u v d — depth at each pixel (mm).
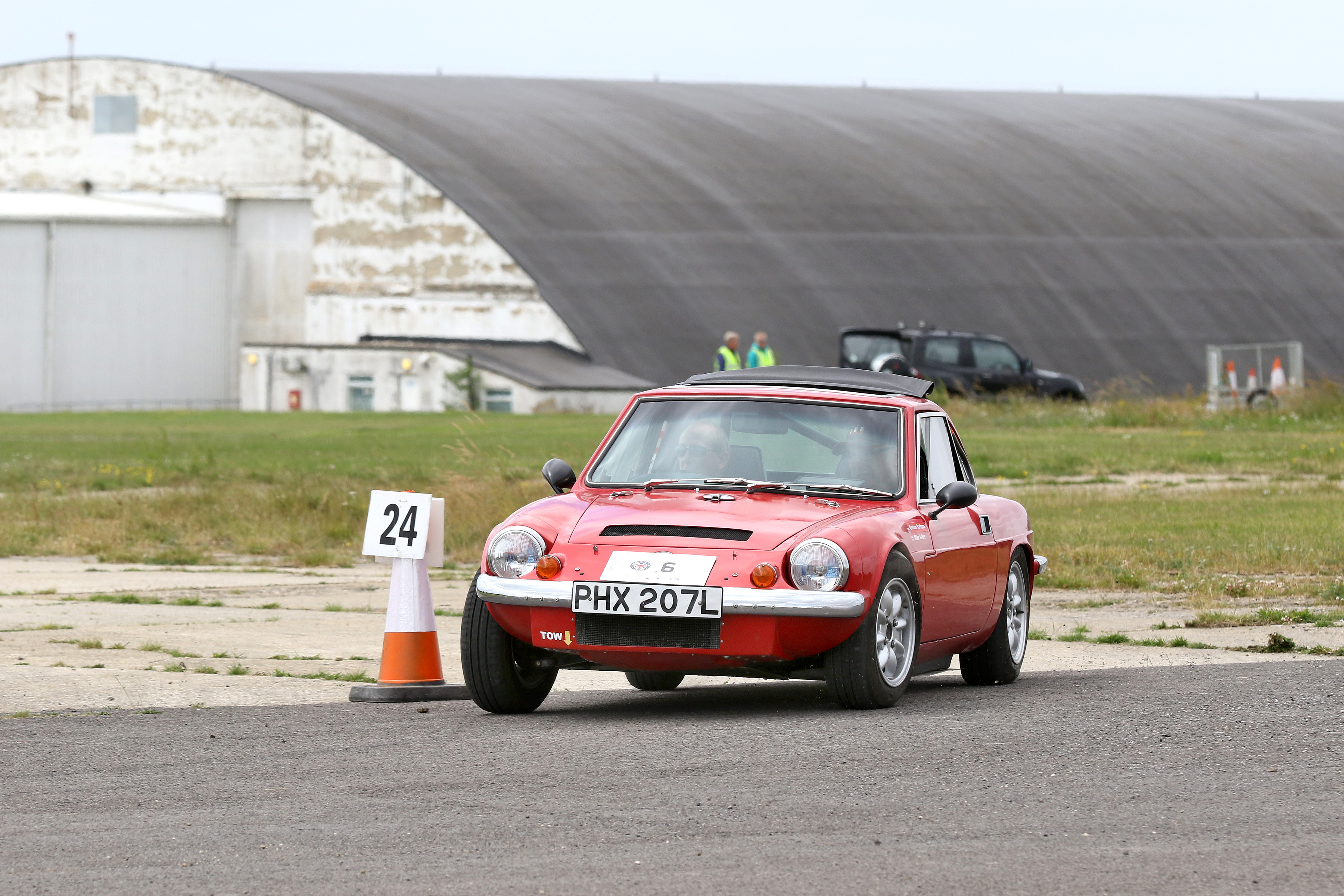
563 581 31422
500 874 20062
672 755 27516
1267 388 164000
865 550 31500
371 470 94625
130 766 27016
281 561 66125
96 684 36031
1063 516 74812
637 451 35625
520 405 198375
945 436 37781
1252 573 56938
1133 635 43969
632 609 30859
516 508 73000
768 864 20391
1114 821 22469
